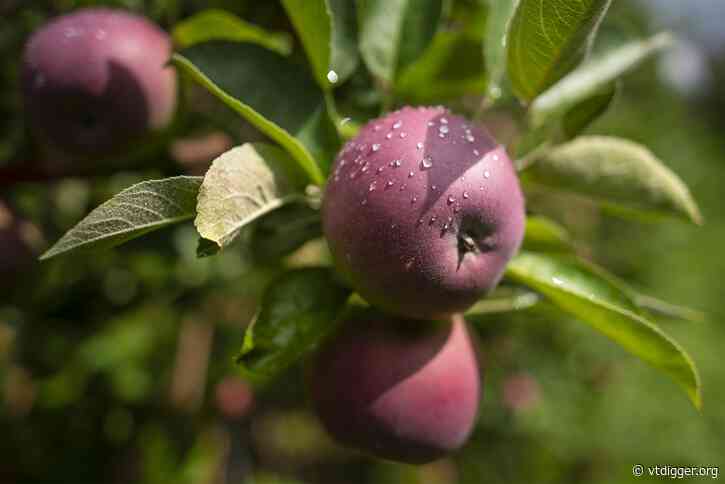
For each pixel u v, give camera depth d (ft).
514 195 1.27
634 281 4.65
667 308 1.65
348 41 1.50
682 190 1.51
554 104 1.59
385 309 1.30
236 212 1.27
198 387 2.38
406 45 1.55
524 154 1.49
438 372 1.37
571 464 4.02
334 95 1.58
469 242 1.23
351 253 1.24
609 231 4.42
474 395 1.42
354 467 4.59
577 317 1.41
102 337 2.38
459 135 1.25
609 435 3.85
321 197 1.34
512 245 1.28
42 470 2.41
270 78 1.41
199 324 2.36
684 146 6.14
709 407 4.30
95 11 1.58
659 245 4.81
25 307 2.02
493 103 1.57
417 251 1.21
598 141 1.51
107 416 2.43
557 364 3.82
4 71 1.88
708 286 5.10
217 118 1.82
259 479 3.45
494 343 3.25
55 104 1.52
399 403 1.36
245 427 2.44
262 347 1.32
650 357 1.38
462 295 1.26
